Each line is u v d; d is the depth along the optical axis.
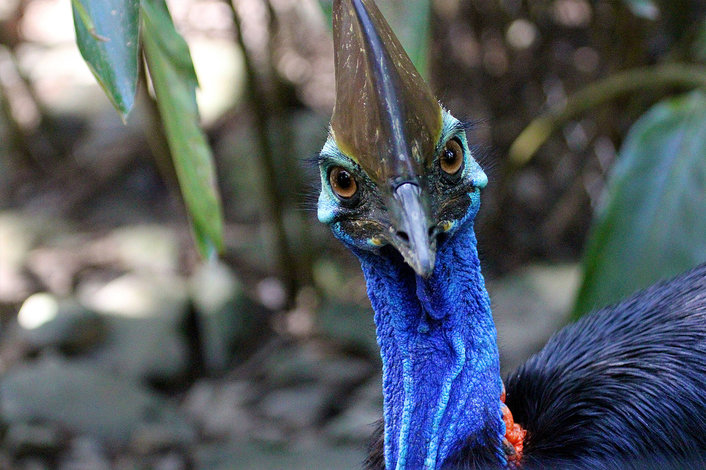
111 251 11.97
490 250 10.58
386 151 3.92
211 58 13.62
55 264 11.82
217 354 10.57
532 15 10.31
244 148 12.59
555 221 10.69
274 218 10.64
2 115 13.84
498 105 10.45
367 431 8.69
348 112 4.04
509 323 9.48
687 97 6.95
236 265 11.68
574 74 10.41
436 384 4.34
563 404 4.47
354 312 10.62
